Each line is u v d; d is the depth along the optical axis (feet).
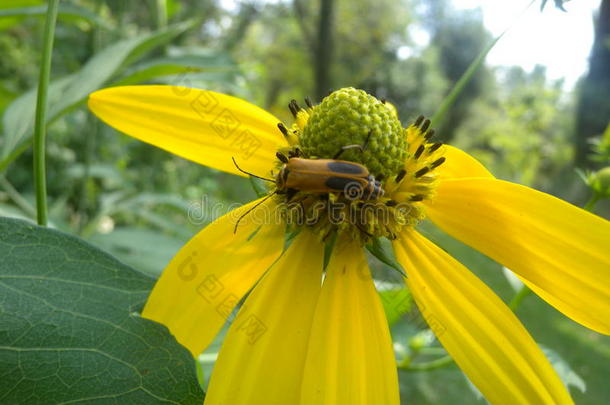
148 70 0.25
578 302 0.15
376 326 0.15
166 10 0.44
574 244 0.15
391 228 0.16
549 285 0.15
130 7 0.51
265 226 0.16
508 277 0.24
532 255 0.16
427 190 0.17
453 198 0.17
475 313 0.15
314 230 0.16
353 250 0.16
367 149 0.16
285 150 0.17
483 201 0.16
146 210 0.39
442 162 0.17
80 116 0.57
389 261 0.16
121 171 0.55
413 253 0.16
